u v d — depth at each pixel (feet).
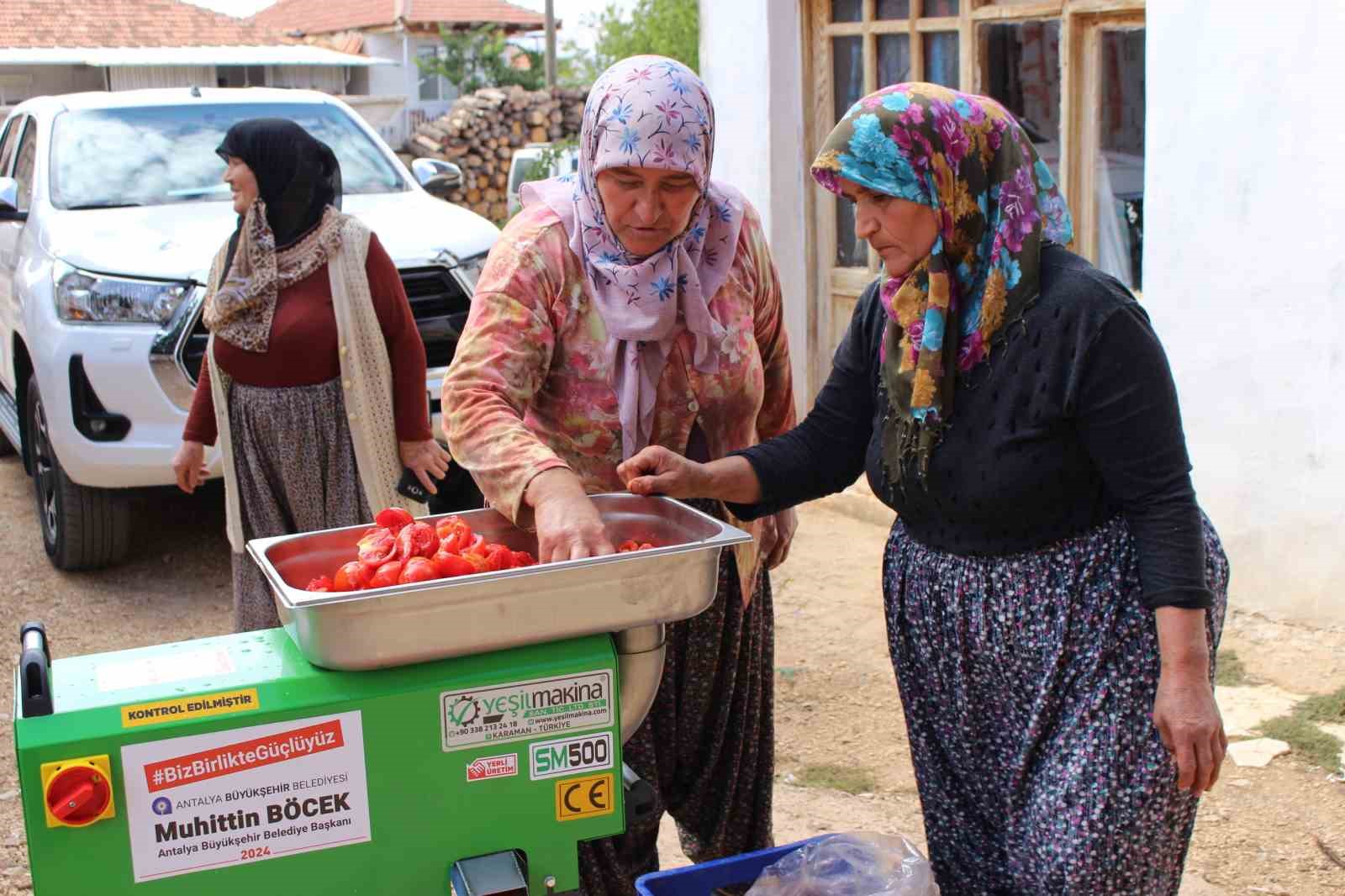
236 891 5.65
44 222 18.06
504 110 62.23
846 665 15.08
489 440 7.25
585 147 7.62
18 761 5.25
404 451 12.52
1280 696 13.32
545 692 6.04
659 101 7.28
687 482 7.56
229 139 11.68
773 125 20.39
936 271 6.63
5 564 18.52
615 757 6.24
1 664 15.26
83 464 16.20
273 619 11.97
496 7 119.24
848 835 7.27
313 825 5.73
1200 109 14.51
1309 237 13.78
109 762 5.33
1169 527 6.40
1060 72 17.07
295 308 11.73
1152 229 15.24
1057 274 6.59
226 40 91.66
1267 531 14.78
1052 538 6.77
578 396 7.99
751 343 8.37
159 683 5.65
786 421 9.50
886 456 7.25
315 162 11.82
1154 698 6.61
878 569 18.13
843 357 7.96
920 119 6.46
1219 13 14.14
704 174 7.55
